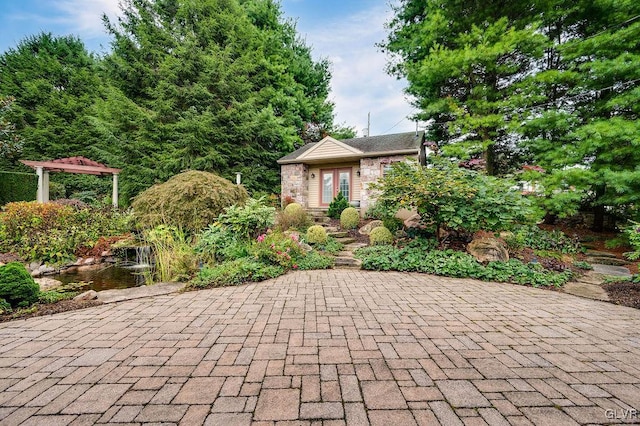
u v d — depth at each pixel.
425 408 1.69
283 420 1.58
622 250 7.52
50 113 15.84
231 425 1.54
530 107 8.20
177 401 1.74
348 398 1.78
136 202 7.80
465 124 8.67
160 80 12.28
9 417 1.60
